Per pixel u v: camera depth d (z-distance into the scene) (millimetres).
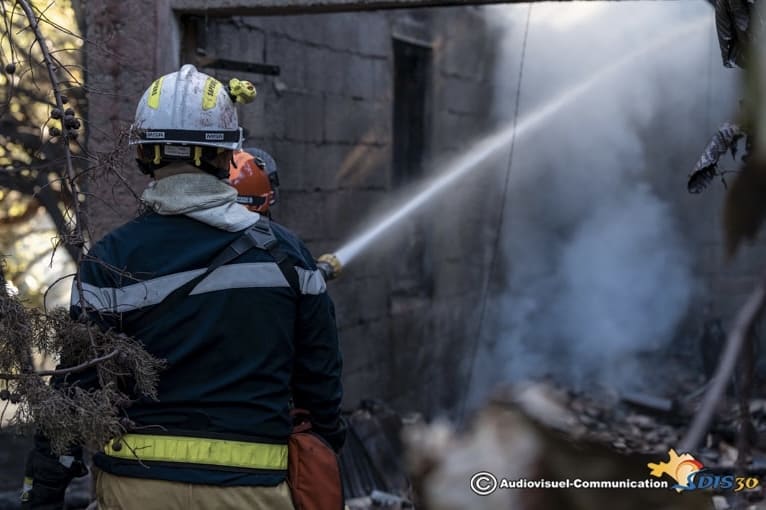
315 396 2039
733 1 2197
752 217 684
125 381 1896
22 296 2295
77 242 1923
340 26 5449
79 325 1813
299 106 5004
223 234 1924
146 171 2027
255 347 1900
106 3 3738
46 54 2129
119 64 3746
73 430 1711
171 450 1845
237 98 2037
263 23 4574
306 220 5148
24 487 1940
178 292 1871
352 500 4223
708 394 679
